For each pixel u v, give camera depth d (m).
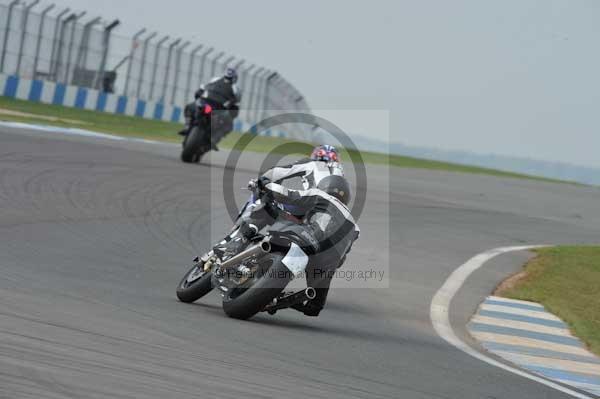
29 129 72.62
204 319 24.98
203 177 62.44
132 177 55.62
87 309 22.98
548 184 122.69
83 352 17.83
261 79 172.88
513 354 29.02
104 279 29.22
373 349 25.06
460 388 21.36
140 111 140.88
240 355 20.66
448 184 94.06
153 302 26.59
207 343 21.39
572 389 23.98
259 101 173.38
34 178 47.47
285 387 18.20
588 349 31.45
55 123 85.75
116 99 134.12
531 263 49.16
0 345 17.00
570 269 48.34
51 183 47.19
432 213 64.88
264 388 17.75
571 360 29.09
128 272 31.61
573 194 107.19
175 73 151.00
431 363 24.28
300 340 24.38
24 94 116.00
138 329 21.50
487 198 84.12
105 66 135.88
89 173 53.38
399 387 20.31
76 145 66.94
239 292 26.27
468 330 32.44
